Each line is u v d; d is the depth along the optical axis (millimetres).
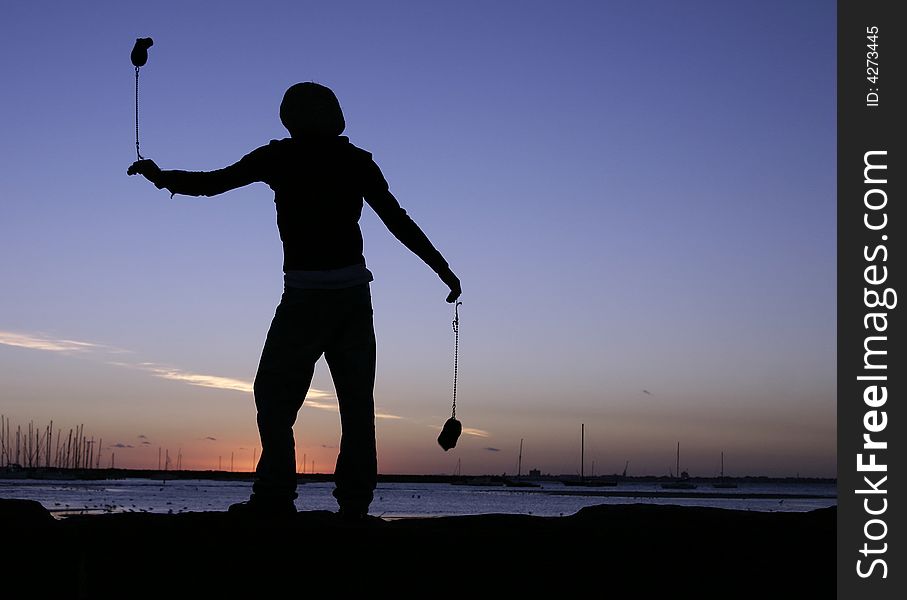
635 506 4547
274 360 4469
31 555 3305
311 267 4484
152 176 4527
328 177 4504
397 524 3898
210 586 3369
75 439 182000
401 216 4648
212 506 90812
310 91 4602
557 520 4129
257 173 4512
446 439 5086
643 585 3604
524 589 3520
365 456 4543
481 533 3652
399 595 3441
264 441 4406
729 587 3648
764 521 4117
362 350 4598
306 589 3404
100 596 3322
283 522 3670
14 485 151125
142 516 3713
